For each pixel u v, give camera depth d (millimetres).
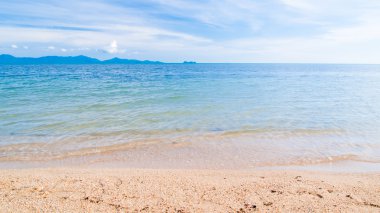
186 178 7105
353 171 8102
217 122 14562
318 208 5391
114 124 13750
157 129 12938
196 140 11305
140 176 7191
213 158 9250
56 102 20297
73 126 13180
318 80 57281
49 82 39562
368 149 10320
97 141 10977
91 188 6234
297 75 81188
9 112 16281
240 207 5395
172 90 30391
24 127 12820
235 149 10219
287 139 11570
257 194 6062
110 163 8695
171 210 5207
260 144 10844
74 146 10320
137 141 11062
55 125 13305
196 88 33594
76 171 7602
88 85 35750
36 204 5324
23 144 10438
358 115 17156
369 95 28781
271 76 72750
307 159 9188
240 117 15945
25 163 8594
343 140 11484
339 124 14438
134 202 5531
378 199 5910
